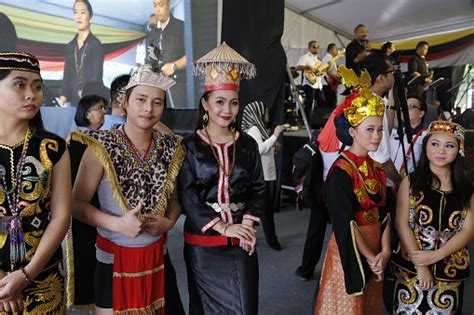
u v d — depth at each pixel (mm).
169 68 4531
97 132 1584
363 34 6375
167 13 4465
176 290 1841
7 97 1247
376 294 1972
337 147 2689
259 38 4859
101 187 1577
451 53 8789
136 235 1489
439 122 1857
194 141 1741
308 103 6797
